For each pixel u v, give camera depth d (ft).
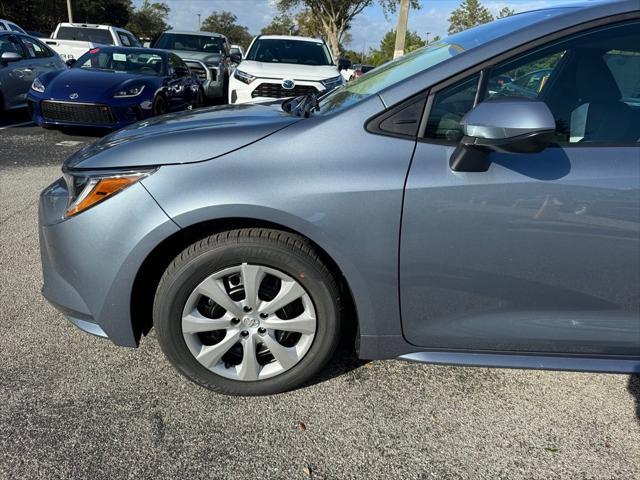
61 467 5.93
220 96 39.29
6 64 26.05
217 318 6.71
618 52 6.41
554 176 5.97
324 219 6.07
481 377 7.80
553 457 6.37
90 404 6.89
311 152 6.18
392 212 6.07
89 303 6.64
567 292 6.36
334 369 7.81
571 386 7.66
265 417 6.81
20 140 23.13
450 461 6.26
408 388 7.48
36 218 13.52
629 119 6.28
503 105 5.49
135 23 186.80
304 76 23.63
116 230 6.26
